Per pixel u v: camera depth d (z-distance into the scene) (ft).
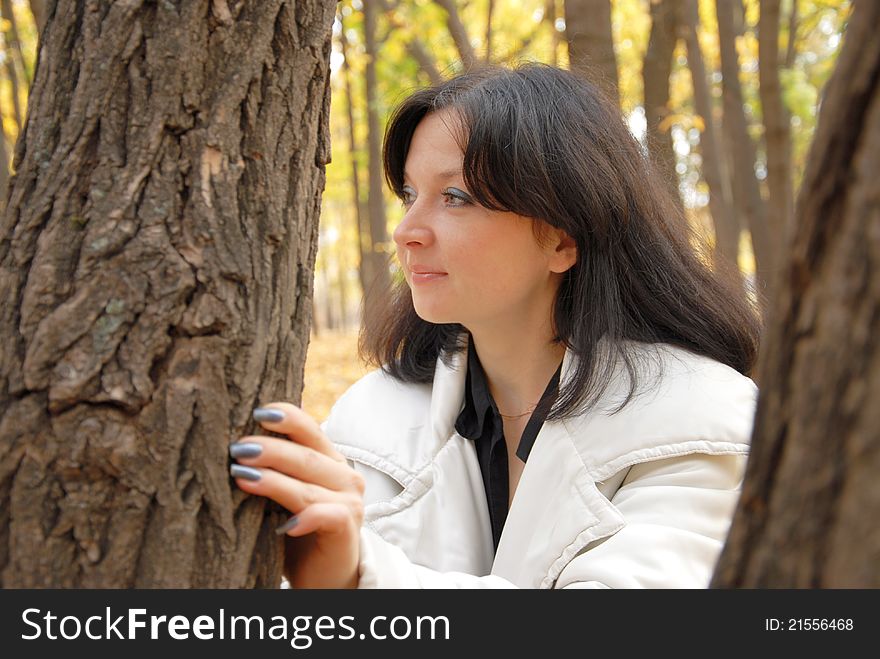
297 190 4.05
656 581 4.87
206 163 3.79
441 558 6.25
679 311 6.52
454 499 6.45
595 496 5.59
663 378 5.97
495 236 5.81
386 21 38.32
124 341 3.56
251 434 3.76
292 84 4.05
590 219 5.93
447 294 5.96
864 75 2.53
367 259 42.80
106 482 3.49
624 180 6.33
